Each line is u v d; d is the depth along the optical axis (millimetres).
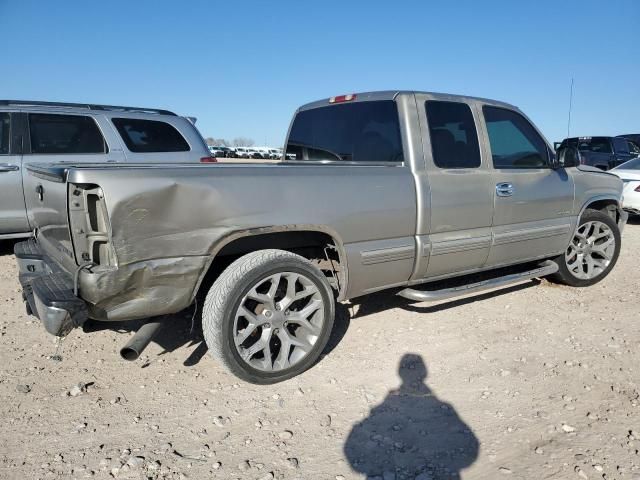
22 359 3617
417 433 2797
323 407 3051
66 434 2754
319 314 3426
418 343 3941
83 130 6594
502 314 4559
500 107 4582
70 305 2736
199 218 2949
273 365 3275
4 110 6195
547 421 2895
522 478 2428
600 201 5535
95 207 2779
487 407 3049
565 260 5184
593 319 4469
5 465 2494
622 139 17453
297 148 4965
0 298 4867
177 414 2965
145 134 6980
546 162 4859
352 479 2430
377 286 3771
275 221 3172
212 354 3127
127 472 2457
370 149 4172
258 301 3201
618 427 2824
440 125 4078
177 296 2988
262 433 2789
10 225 6246
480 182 4180
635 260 6715
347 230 3467
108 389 3234
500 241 4387
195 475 2445
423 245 3859
